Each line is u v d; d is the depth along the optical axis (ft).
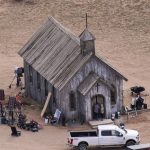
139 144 644.69
